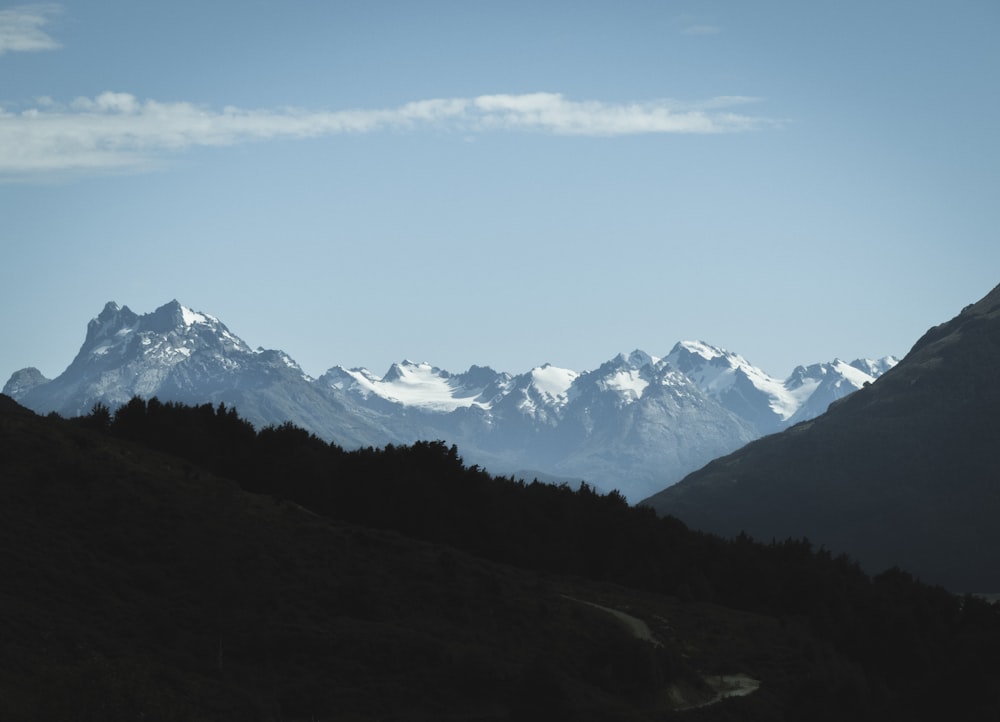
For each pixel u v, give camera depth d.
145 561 167.50
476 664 156.88
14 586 146.62
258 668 148.88
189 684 131.50
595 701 162.00
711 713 168.50
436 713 147.25
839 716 183.38
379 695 148.62
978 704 195.50
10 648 125.25
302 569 181.62
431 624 174.62
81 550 163.12
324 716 140.75
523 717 146.50
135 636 144.38
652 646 180.25
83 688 105.25
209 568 163.88
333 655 155.12
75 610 146.12
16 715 102.69
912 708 199.38
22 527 163.62
